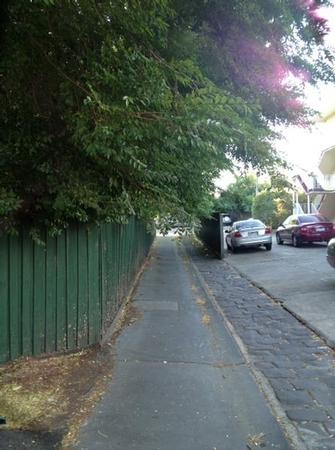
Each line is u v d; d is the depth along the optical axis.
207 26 5.11
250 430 3.82
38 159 4.20
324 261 15.26
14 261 4.92
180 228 4.35
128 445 3.52
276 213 36.94
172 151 4.13
